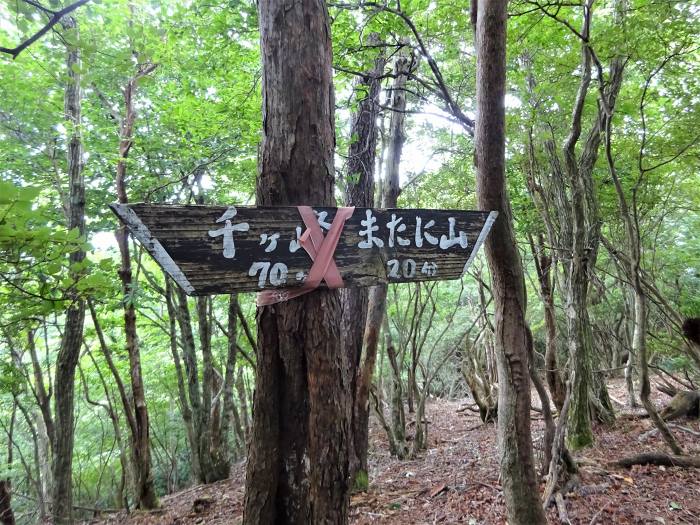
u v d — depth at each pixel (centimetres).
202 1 463
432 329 1302
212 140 661
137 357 633
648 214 762
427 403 1198
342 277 162
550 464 424
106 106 609
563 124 554
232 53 531
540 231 646
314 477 172
